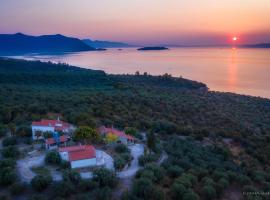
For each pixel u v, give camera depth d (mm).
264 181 55344
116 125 83062
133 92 157750
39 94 113125
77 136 63000
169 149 65438
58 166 51750
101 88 169375
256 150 80938
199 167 54844
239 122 113312
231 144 87125
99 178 45406
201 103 146500
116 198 42781
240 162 70562
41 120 73125
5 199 40375
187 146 71188
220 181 49000
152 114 103188
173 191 43750
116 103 107750
